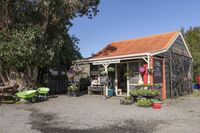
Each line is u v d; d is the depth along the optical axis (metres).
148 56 16.23
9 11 16.09
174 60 19.55
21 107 13.06
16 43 14.94
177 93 19.56
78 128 8.63
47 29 17.84
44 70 21.17
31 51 15.02
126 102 14.24
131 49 19.39
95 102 15.05
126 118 10.31
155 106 12.91
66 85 22.69
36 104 14.09
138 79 17.94
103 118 10.29
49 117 10.48
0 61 16.20
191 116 10.86
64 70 22.64
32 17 17.12
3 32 15.53
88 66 22.17
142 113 11.48
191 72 22.86
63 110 12.17
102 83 18.66
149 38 21.11
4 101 14.47
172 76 19.00
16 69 16.73
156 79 16.89
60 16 17.28
